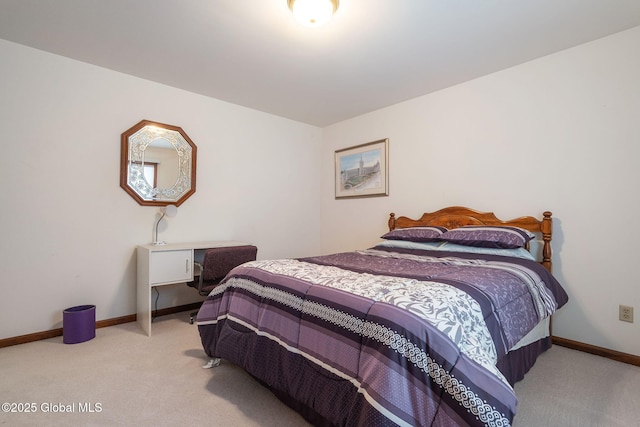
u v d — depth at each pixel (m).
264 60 2.45
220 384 1.70
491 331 1.24
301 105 3.47
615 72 2.08
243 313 1.67
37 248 2.34
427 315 1.05
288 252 3.97
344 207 4.01
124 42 2.21
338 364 1.16
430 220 3.04
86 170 2.54
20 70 2.26
